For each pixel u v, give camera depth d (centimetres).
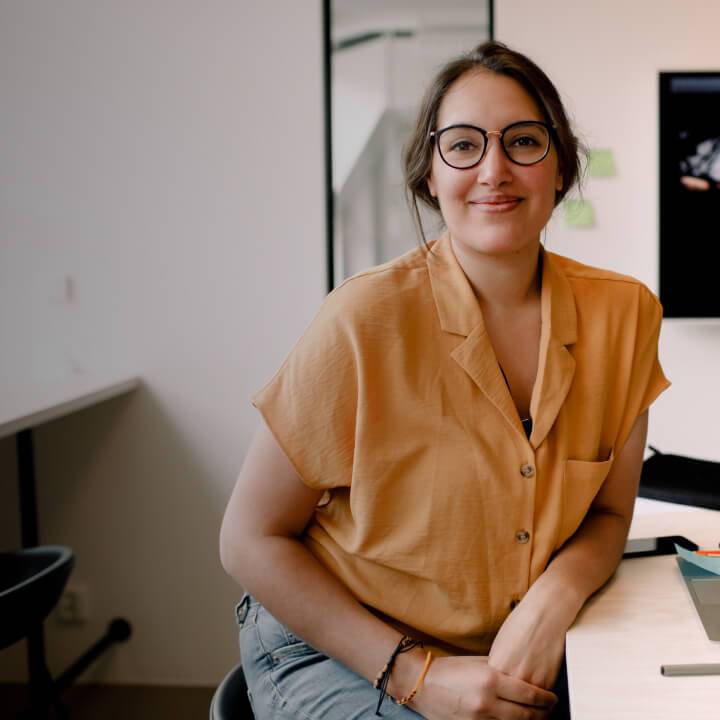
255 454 124
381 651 113
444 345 117
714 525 143
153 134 277
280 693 121
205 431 284
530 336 122
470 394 116
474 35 270
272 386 121
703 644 98
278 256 278
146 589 291
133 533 289
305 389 118
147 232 280
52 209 282
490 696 105
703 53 261
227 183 277
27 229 283
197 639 291
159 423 286
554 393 118
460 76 116
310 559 123
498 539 116
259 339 281
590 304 124
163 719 266
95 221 281
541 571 118
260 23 272
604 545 122
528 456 116
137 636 293
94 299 284
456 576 117
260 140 275
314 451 119
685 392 270
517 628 109
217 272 280
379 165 275
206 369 283
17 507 291
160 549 289
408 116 273
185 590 290
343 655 116
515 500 116
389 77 273
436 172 117
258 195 277
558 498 117
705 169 257
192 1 273
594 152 265
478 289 119
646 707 85
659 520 147
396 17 271
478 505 116
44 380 285
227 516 126
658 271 261
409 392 116
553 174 114
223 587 289
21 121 280
